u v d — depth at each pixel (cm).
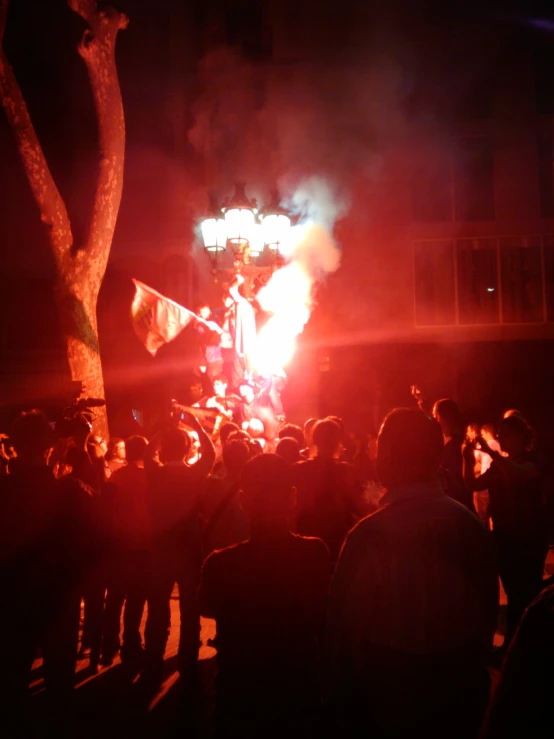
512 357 1875
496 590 237
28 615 349
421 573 226
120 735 401
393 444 242
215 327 880
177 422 523
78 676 522
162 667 508
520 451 519
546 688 129
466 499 567
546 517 501
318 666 281
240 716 249
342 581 232
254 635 254
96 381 917
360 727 226
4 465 514
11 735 339
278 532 265
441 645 222
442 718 217
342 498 425
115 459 713
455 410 592
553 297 1861
